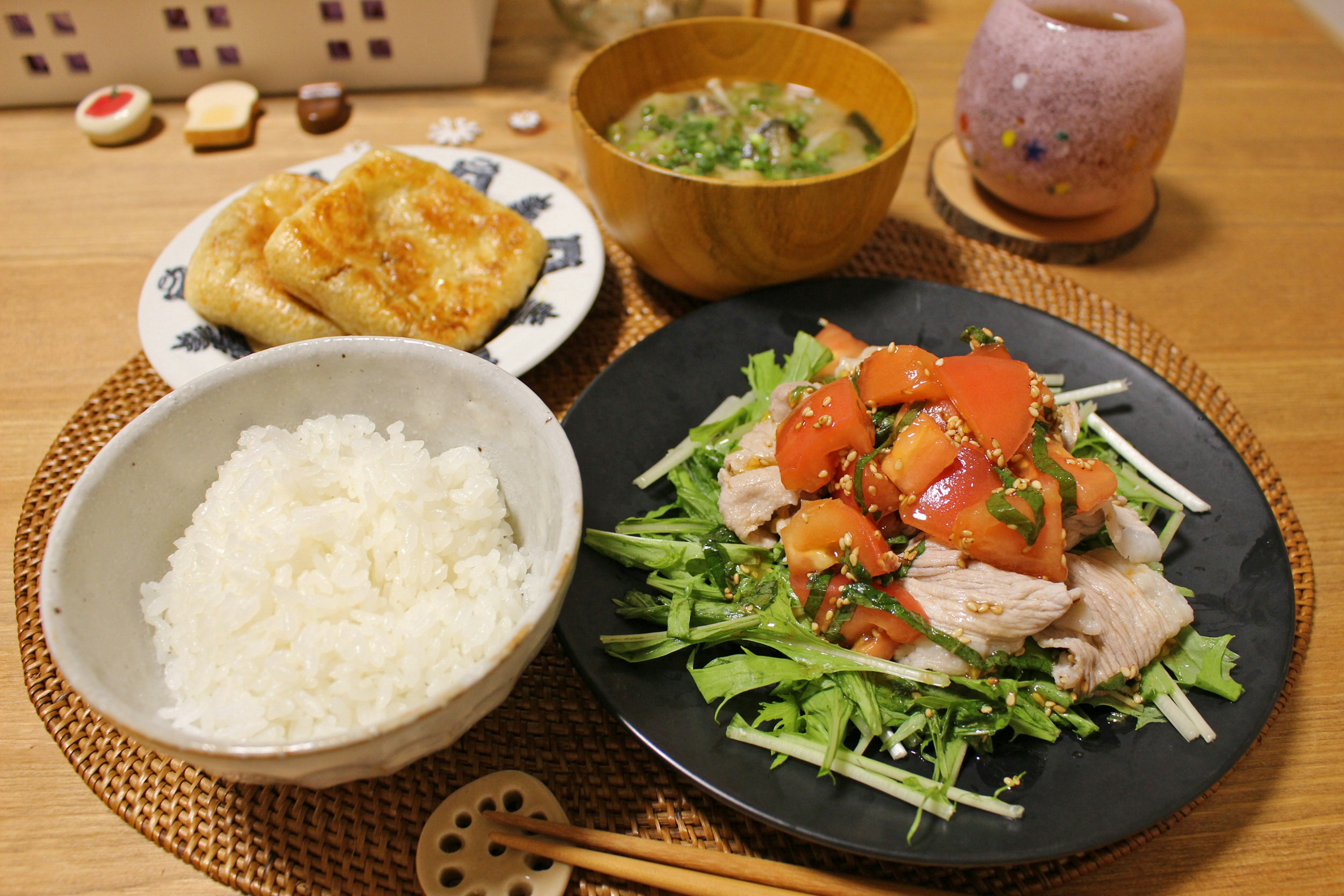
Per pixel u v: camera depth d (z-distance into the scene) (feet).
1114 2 1.42
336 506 1.01
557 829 0.95
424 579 0.99
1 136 1.64
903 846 0.90
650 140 1.42
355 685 0.92
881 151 1.40
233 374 1.02
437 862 0.94
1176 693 1.01
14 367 1.31
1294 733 1.06
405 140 1.66
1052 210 1.46
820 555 1.04
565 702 1.04
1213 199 1.60
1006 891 0.95
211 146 1.63
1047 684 1.02
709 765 0.95
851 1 1.90
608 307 1.39
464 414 1.07
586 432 1.16
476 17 1.72
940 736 0.99
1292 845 0.99
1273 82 1.84
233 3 1.65
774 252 1.25
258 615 0.95
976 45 1.44
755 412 1.20
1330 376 1.36
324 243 1.22
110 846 0.96
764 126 1.42
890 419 1.08
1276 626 1.04
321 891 0.94
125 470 0.97
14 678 1.05
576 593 1.04
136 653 0.94
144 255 1.45
